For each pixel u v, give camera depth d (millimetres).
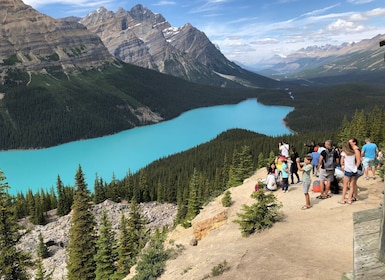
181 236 27234
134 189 117188
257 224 18953
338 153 22672
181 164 149250
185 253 21344
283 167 26031
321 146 26453
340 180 23844
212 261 16859
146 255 22078
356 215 7250
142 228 51094
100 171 186000
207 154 157125
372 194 21172
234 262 15523
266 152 136125
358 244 6168
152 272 20141
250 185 35781
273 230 18250
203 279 15242
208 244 21219
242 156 54656
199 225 25859
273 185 27266
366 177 25266
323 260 13719
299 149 129875
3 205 30109
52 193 127562
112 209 95938
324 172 21922
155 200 120938
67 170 190250
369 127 91562
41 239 71062
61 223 90375
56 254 72688
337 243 15094
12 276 30359
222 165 135875
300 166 27875
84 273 47344
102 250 41375
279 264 14039
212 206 32000
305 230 17219
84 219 49438
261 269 14023
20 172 189625
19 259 30531
